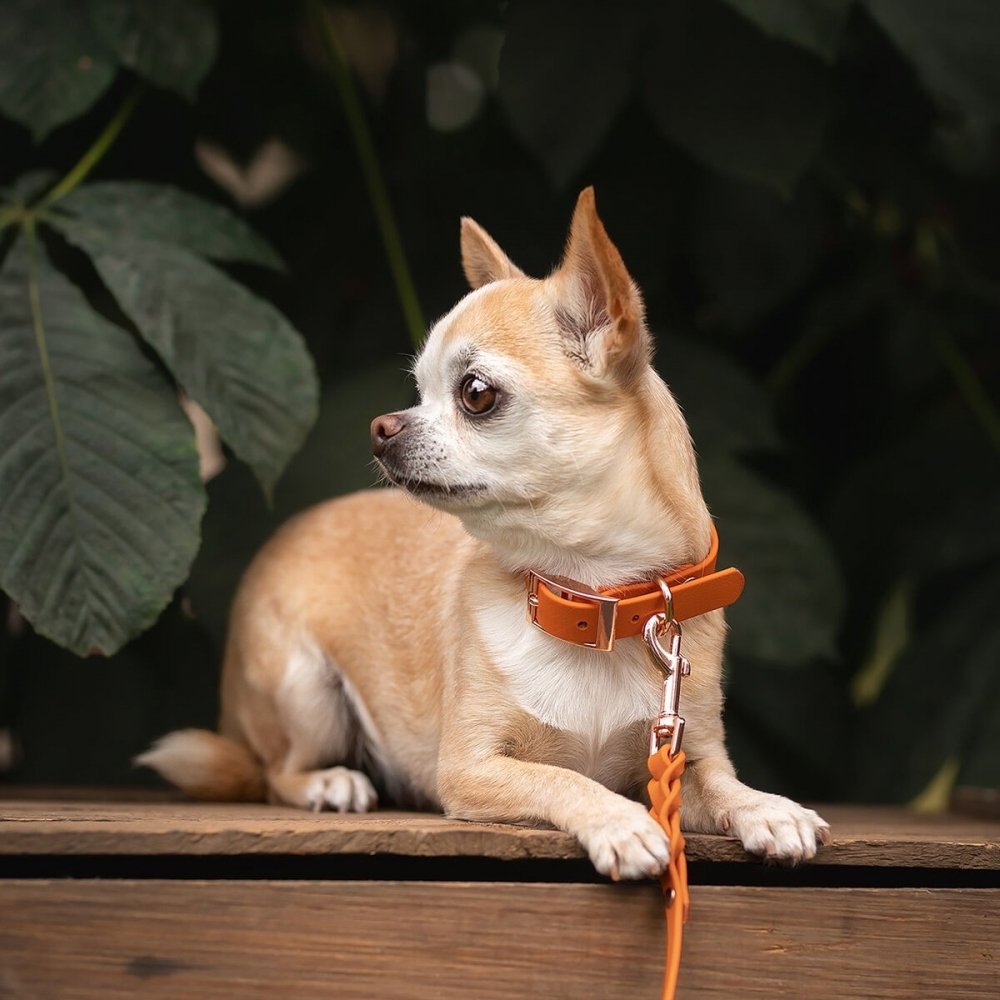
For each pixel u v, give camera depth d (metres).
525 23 1.52
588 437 1.28
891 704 1.61
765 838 1.20
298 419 1.42
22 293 1.41
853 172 1.67
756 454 1.75
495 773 1.26
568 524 1.28
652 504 1.29
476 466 1.28
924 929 1.21
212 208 1.49
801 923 1.20
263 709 1.43
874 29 1.64
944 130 1.73
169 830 1.17
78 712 1.57
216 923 1.16
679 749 1.23
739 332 1.75
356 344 1.64
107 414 1.38
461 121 1.79
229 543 1.50
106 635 1.35
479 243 1.39
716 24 1.52
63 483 1.36
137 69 1.48
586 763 1.30
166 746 1.44
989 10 1.47
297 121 1.75
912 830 1.31
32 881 1.15
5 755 1.70
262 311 1.43
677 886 1.17
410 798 1.42
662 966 1.19
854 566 1.70
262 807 1.39
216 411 1.40
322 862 1.19
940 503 1.68
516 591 1.31
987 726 1.55
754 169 1.50
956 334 1.74
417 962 1.17
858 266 1.75
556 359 1.28
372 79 1.79
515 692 1.29
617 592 1.27
